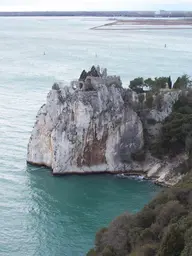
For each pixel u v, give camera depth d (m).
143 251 41.19
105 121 86.31
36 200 74.25
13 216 68.31
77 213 70.69
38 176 83.69
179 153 85.56
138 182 83.19
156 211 49.16
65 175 84.75
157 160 86.69
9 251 58.94
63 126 85.50
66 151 84.75
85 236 63.53
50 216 69.06
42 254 58.59
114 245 46.06
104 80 89.25
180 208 46.22
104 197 77.06
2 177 81.88
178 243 37.56
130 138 87.50
